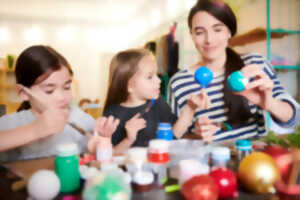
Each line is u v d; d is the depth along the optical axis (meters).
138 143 0.99
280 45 2.30
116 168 0.54
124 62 1.13
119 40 5.69
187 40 2.91
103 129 0.79
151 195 0.48
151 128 1.13
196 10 1.04
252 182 0.49
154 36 3.95
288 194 0.48
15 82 0.83
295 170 0.49
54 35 5.50
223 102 1.15
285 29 2.32
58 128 0.66
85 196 0.41
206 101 0.93
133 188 0.51
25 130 0.63
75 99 4.67
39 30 5.41
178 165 0.55
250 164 0.50
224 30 1.05
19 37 5.34
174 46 2.82
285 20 2.32
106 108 1.21
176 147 0.63
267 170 0.49
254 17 2.39
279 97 0.99
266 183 0.48
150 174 0.54
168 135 0.72
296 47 2.31
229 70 1.10
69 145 0.53
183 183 0.48
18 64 0.79
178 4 3.12
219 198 0.48
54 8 4.84
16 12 5.10
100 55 5.67
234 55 1.13
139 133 1.10
